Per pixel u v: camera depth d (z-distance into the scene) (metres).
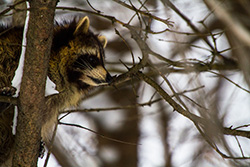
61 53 9.29
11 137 8.79
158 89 8.07
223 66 11.22
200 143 12.16
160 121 14.49
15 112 8.95
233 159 7.88
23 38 8.91
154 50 10.12
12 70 8.75
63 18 11.31
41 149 8.69
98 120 14.53
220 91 10.62
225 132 7.85
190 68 8.10
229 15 8.87
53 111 9.45
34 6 6.39
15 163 7.39
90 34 9.77
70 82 9.48
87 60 9.35
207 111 7.60
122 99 14.71
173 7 8.91
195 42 11.55
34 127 7.17
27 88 6.86
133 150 14.30
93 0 13.29
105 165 13.83
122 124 14.55
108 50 14.14
